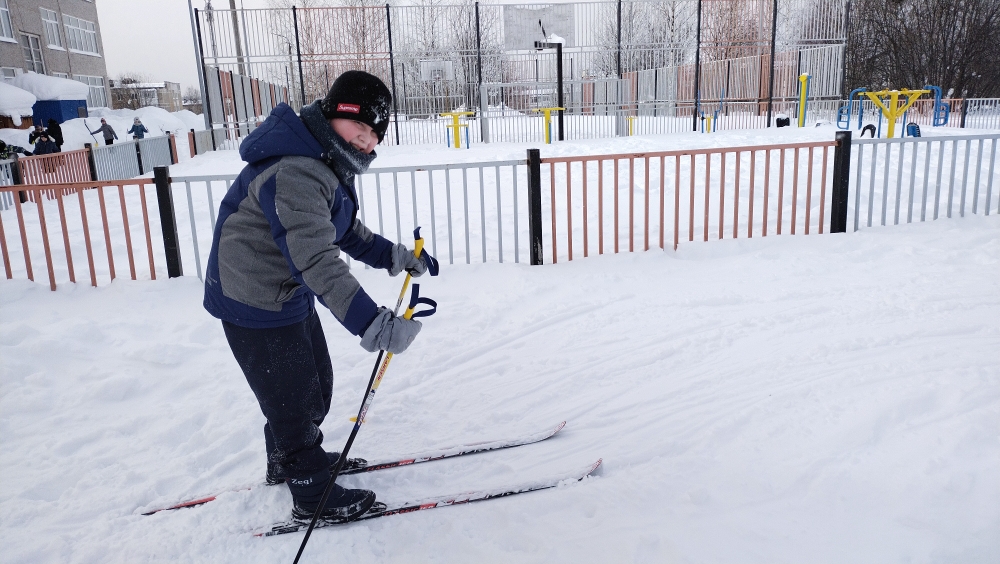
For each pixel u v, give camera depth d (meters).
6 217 8.23
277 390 2.18
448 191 5.31
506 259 5.85
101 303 4.70
